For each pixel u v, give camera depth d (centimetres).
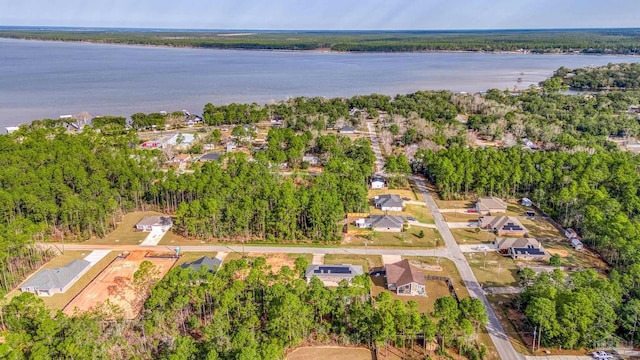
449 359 6519
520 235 10469
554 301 6962
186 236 10475
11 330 6662
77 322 6575
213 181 11431
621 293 7325
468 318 6788
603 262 9275
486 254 9694
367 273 8850
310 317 6912
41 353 5866
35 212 10225
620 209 10669
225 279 7425
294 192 11194
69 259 9425
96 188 11388
